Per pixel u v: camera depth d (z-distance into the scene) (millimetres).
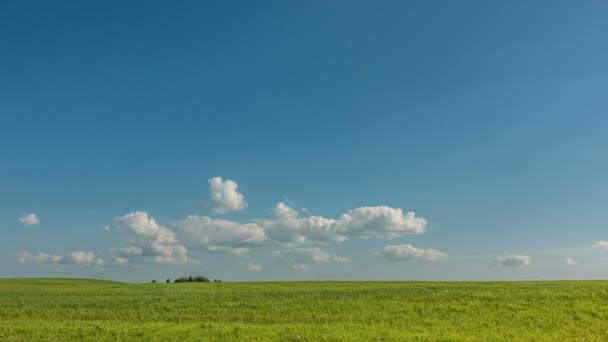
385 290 51344
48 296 52625
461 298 41375
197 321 34062
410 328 30141
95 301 45844
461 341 25859
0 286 78125
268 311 37750
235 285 75312
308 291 52938
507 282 65125
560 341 26328
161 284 84938
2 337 27125
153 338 26750
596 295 39875
